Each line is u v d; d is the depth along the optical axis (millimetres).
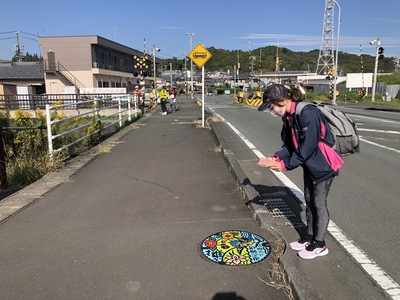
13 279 2836
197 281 2748
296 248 3242
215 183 5430
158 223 3887
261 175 6168
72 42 40375
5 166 5434
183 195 4859
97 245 3389
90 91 30391
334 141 2918
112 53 47125
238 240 3412
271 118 17484
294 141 2971
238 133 11766
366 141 9688
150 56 60375
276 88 2949
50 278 2838
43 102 25609
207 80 114688
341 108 25500
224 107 27812
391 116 18078
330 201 4773
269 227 3611
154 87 39125
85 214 4199
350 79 37062
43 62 40812
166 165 6699
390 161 7211
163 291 2631
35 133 7336
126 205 4488
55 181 5609
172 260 3068
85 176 5938
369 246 3428
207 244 3352
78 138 8805
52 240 3518
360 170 6465
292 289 2572
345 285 2752
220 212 4184
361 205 4609
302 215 4145
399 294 2637
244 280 2750
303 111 2803
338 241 3527
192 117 17219
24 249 3338
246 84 92438
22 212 4285
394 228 3867
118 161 7105
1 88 36062
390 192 5156
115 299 2553
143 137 10469
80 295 2607
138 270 2922
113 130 11977
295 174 6195
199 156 7504
